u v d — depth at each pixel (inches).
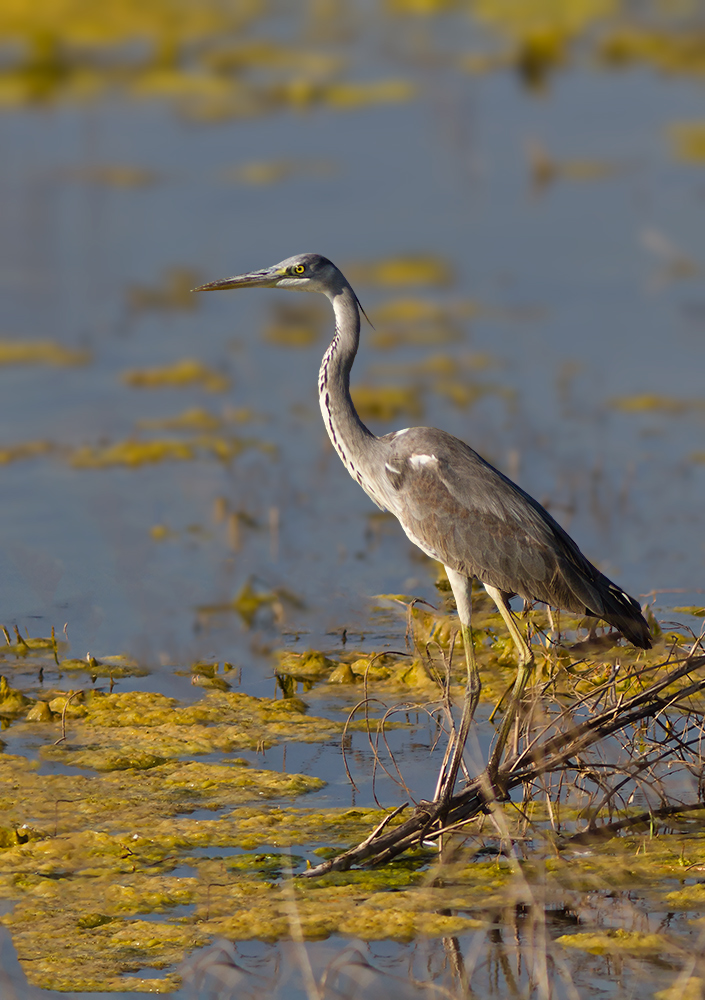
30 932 293.4
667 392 735.1
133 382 773.3
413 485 361.7
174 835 335.9
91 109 1470.2
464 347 829.8
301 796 358.6
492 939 288.0
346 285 378.6
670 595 491.8
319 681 437.7
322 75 1603.1
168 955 284.2
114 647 466.0
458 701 411.8
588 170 1232.2
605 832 333.1
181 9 1946.4
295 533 562.3
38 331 876.6
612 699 357.4
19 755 385.4
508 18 1920.5
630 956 278.7
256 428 697.6
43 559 531.8
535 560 351.9
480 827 333.4
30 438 677.3
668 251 1010.7
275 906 301.6
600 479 610.5
